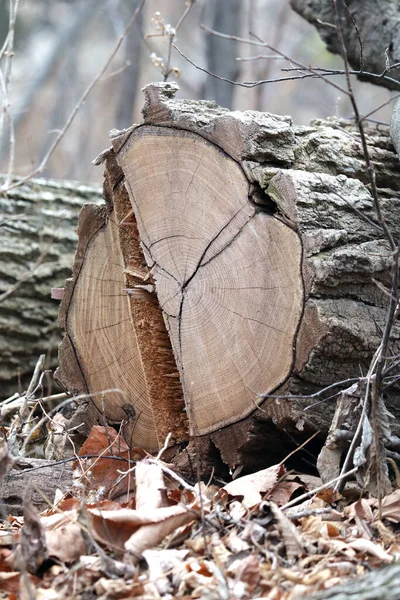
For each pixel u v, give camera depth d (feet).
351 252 9.49
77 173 33.19
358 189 9.87
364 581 8.11
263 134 9.78
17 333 12.87
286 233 9.59
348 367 9.62
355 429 9.41
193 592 8.54
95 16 35.88
